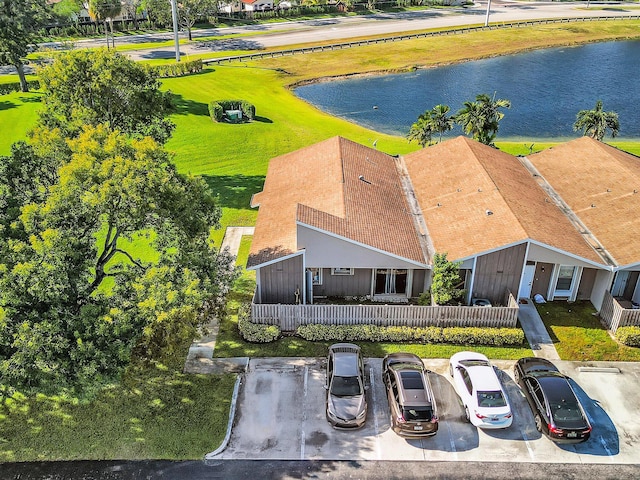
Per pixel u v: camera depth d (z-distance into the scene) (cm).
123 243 3569
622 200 3250
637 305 2797
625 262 2777
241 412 2272
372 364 2527
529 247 2742
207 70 7969
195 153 5062
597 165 3659
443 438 2156
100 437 2162
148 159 2359
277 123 6006
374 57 9106
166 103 3931
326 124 6100
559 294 2964
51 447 2120
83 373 1928
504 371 2488
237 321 2806
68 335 2009
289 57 8950
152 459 2070
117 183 2228
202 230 2559
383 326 2686
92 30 10200
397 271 2928
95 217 2286
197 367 2505
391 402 2198
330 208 3028
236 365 2517
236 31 10788
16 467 2039
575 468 2033
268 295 2833
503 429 2194
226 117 6028
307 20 11906
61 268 2055
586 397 2359
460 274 2853
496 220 2928
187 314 2166
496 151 3991
